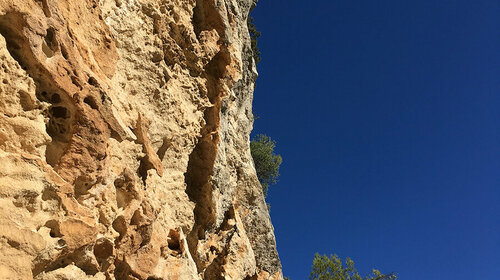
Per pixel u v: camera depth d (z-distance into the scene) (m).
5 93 5.60
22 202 5.38
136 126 9.02
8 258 5.02
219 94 12.73
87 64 7.42
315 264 29.88
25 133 5.75
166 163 10.49
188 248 11.50
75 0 7.48
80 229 6.21
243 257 14.43
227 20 13.32
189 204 11.17
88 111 6.70
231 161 15.72
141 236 8.21
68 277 6.06
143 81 9.75
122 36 9.27
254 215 17.61
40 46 6.13
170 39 10.98
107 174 7.27
